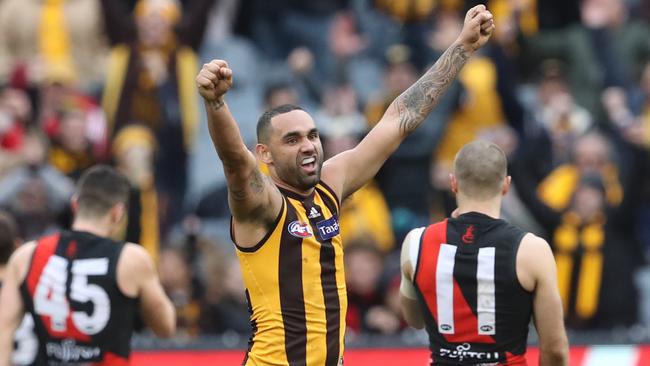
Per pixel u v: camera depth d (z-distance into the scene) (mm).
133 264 24188
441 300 21438
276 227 19969
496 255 21094
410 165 38875
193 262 35250
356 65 45094
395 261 35750
